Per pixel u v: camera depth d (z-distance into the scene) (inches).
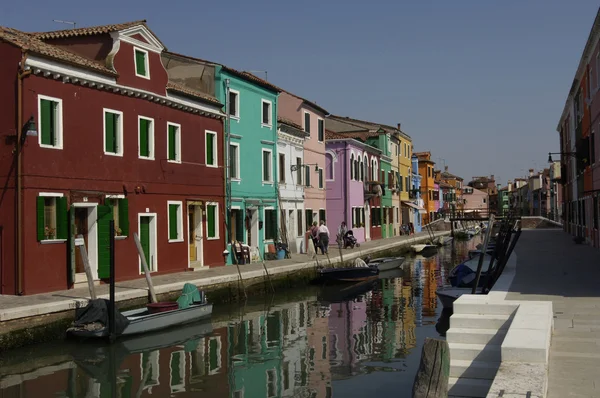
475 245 2026.3
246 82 1020.5
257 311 710.5
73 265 631.8
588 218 1136.2
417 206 2235.5
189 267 842.8
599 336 331.3
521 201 3971.5
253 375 432.1
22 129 582.2
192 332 583.2
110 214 683.4
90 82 663.8
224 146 946.7
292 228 1223.5
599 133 926.4
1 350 456.8
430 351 248.5
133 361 468.1
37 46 617.6
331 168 1519.4
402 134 2134.6
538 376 237.8
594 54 960.9
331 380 418.6
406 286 952.9
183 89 856.9
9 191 589.0
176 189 821.9
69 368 446.6
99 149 682.8
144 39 756.6
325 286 941.8
